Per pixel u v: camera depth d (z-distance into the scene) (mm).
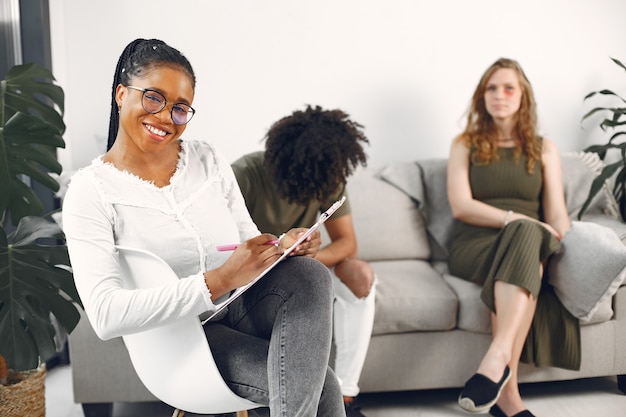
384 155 3092
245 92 3002
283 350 1382
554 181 2658
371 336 2318
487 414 2295
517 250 2250
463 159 2699
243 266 1337
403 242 2719
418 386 2348
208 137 3021
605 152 2881
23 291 1843
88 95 2932
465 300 2336
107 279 1336
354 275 2166
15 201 1984
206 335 1525
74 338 2229
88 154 2971
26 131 1966
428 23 3016
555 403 2389
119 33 2906
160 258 1377
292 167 1975
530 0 3033
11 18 2699
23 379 2064
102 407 2291
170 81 1408
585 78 3102
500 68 2662
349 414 2174
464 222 2656
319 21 2979
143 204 1444
